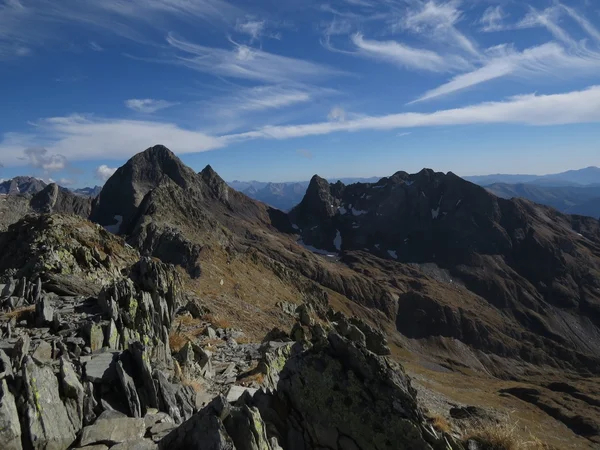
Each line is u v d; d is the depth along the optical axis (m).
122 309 19.41
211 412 9.52
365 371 11.40
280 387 11.83
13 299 20.75
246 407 9.95
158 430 11.00
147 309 20.44
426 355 185.12
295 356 12.13
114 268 37.94
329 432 10.79
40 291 22.69
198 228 196.75
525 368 183.25
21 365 11.20
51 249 33.75
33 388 10.34
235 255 139.25
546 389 103.44
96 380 12.27
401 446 10.27
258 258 162.12
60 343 14.67
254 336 36.75
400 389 11.05
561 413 80.88
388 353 30.44
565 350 198.38
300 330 28.64
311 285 164.38
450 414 27.52
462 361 184.50
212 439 9.01
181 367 17.66
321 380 11.39
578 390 106.94
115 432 10.52
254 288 104.19
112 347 15.94
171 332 23.48
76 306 20.55
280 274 157.75
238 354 24.11
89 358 13.68
